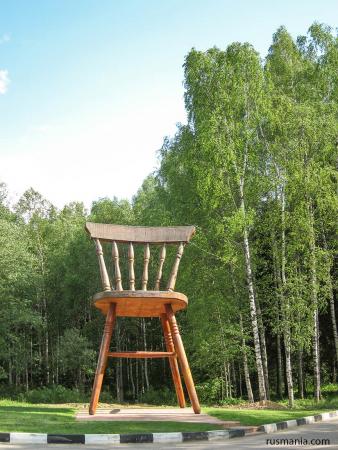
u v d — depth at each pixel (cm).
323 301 1869
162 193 2477
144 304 1125
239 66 1864
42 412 1104
